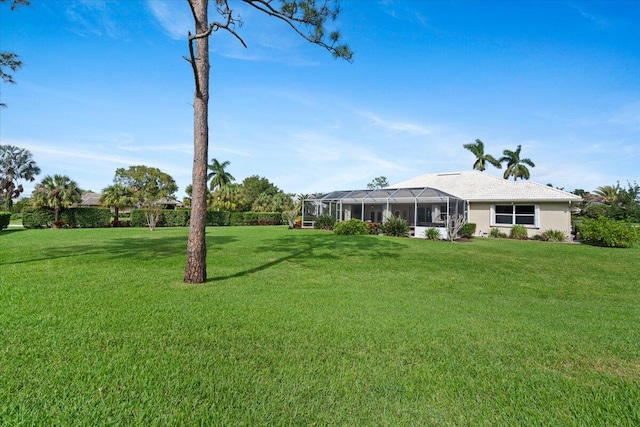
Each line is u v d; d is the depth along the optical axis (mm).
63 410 2461
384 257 12125
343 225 22891
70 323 4430
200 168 7367
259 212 43000
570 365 3498
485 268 10336
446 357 3631
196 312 5090
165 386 2859
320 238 19422
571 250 15625
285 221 42500
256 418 2445
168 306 5395
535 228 22641
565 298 7062
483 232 24734
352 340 4055
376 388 2922
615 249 16297
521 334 4422
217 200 42281
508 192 24594
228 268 9445
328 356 3578
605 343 4133
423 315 5238
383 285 7723
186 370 3162
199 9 7230
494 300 6582
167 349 3648
